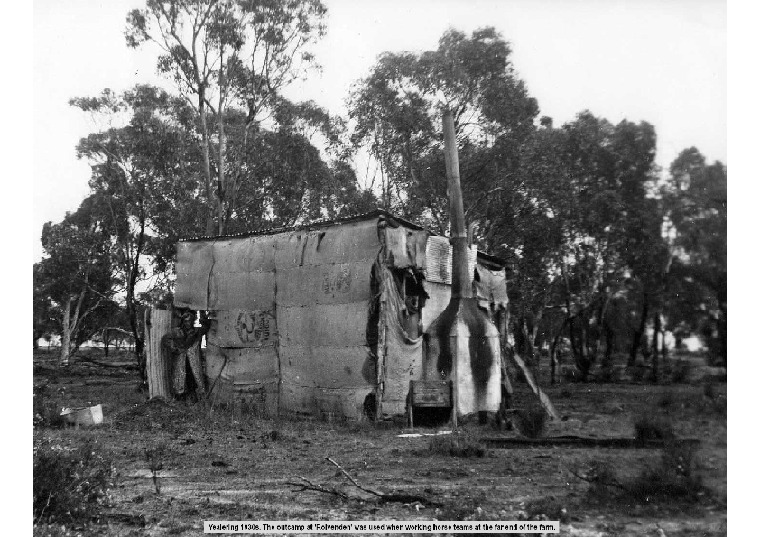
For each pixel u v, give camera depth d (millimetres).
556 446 10938
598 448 9547
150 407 18781
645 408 9102
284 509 7742
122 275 37000
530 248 26141
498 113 27875
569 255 22016
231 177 33656
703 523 6727
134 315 34969
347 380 16594
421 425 15695
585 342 20688
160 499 8312
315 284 17625
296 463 10766
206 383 20453
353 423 15680
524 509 7273
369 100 29641
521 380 16875
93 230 37250
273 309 18703
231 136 34219
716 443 7742
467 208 28344
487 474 9336
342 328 16797
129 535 6852
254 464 10703
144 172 33781
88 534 6914
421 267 17031
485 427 14656
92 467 8258
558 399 14875
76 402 21875
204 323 21188
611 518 6926
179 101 33812
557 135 24984
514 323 24406
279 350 18344
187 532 6934
